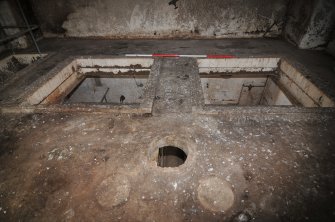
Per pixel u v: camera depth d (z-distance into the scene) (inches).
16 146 66.2
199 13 151.3
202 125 70.2
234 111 74.6
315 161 57.6
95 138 67.1
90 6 153.7
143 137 66.4
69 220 46.4
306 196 49.2
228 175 54.3
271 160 58.0
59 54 136.4
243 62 124.6
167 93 88.1
